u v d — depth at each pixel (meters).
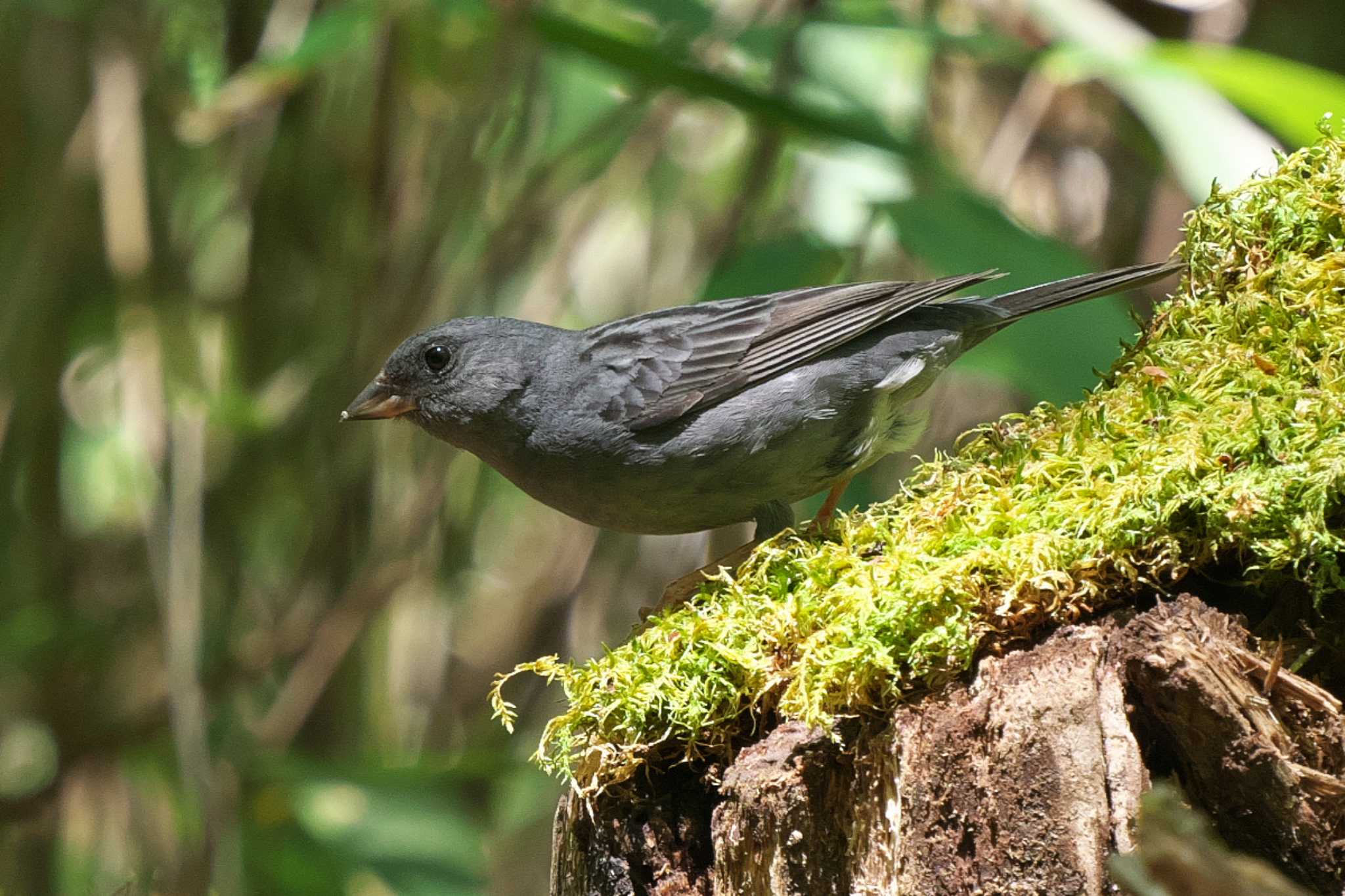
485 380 8.52
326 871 12.03
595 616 13.06
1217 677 4.83
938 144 13.26
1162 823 3.99
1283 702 4.96
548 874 13.51
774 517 8.18
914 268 12.53
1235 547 5.23
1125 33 9.76
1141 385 6.22
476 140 11.71
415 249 12.02
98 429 13.30
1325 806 4.80
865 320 7.95
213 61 11.99
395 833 12.26
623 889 5.91
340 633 12.27
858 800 5.31
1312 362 5.84
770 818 5.43
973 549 5.45
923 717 5.15
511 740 12.96
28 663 12.77
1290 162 6.75
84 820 12.48
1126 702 5.00
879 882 5.23
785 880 5.43
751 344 8.10
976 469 6.12
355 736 13.05
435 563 13.21
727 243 11.96
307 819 12.12
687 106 12.76
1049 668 4.96
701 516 8.39
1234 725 4.81
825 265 10.70
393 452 12.95
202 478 11.50
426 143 12.30
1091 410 6.16
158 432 11.30
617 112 11.82
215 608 12.79
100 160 11.77
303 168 12.80
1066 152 13.39
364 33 10.77
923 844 5.04
